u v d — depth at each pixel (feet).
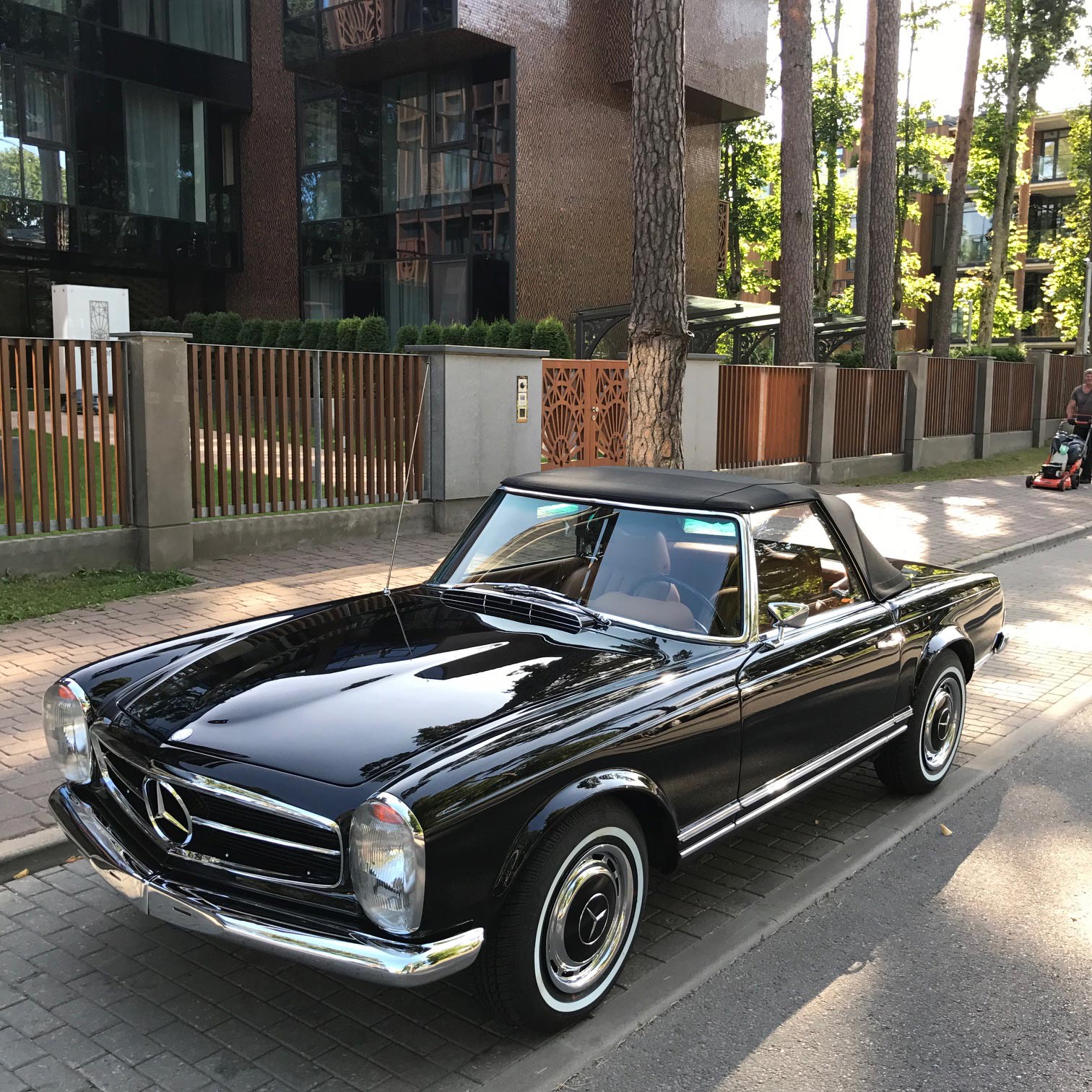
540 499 14.25
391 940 8.61
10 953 11.37
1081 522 47.19
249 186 78.54
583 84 70.79
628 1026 10.28
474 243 69.21
